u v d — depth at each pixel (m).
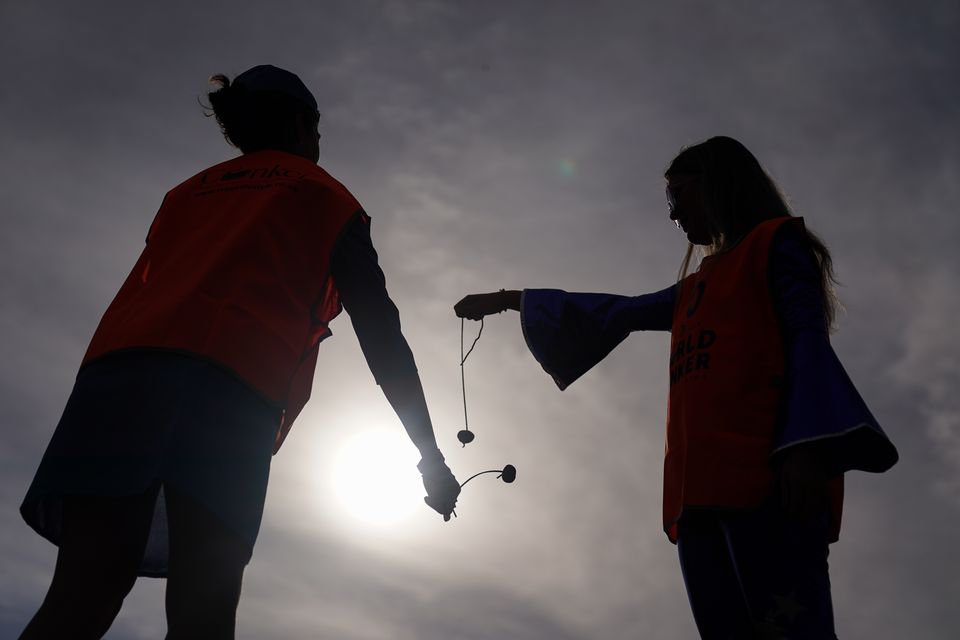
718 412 1.92
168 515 1.51
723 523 1.85
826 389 1.80
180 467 1.47
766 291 1.99
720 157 2.34
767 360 1.93
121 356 1.59
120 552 1.47
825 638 1.70
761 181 2.32
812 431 1.74
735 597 1.89
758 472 1.83
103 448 1.50
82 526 1.48
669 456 2.04
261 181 1.89
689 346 2.06
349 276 1.88
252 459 1.57
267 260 1.74
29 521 1.55
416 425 1.95
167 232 1.90
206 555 1.49
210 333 1.60
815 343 1.87
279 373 1.67
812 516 1.73
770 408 1.89
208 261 1.70
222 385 1.57
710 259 2.22
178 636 1.43
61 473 1.50
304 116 2.17
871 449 1.77
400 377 1.91
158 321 1.60
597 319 2.81
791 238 2.04
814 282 1.98
